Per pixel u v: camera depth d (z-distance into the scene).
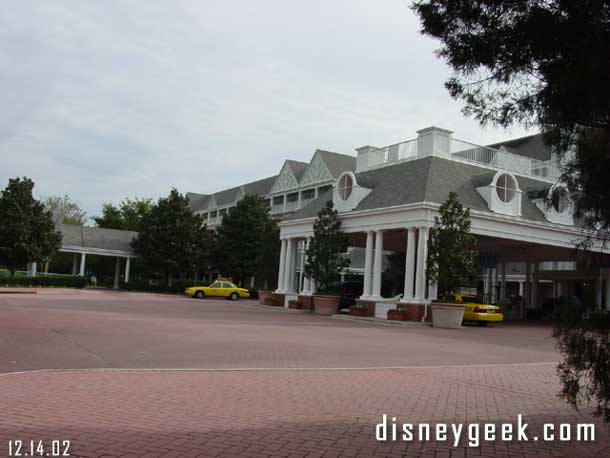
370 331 20.95
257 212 55.81
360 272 54.50
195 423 6.52
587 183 5.99
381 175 33.12
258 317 25.88
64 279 48.97
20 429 6.02
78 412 6.84
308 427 6.55
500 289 48.16
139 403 7.43
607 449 6.23
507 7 5.87
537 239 29.97
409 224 27.14
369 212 29.39
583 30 5.35
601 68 5.22
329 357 12.83
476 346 17.14
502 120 6.55
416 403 8.16
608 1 5.18
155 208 57.78
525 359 14.35
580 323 5.76
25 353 11.44
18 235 44.84
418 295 26.17
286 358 12.34
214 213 77.94
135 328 17.53
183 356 12.02
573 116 5.86
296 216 37.69
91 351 12.20
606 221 5.91
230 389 8.58
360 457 5.55
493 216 28.08
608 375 5.55
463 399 8.60
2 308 22.94
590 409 8.19
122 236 62.56
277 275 48.28
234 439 5.94
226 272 55.81
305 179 55.41
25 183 45.72
